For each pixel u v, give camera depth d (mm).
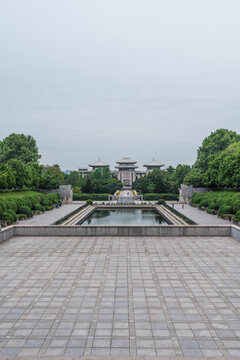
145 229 22094
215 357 7797
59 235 22109
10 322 9562
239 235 20422
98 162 169250
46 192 69938
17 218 36812
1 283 12836
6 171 54938
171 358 7730
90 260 16172
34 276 13680
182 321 9617
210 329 9133
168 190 86188
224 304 10828
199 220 38031
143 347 8227
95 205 63375
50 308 10508
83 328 9195
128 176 157750
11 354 7926
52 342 8461
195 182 66625
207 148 69750
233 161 50688
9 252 17750
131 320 9680
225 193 49469
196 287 12391
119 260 16156
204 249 18344
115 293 11781
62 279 13297
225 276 13664
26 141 72812
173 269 14656
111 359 7668
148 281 13062
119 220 45500
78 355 7879
